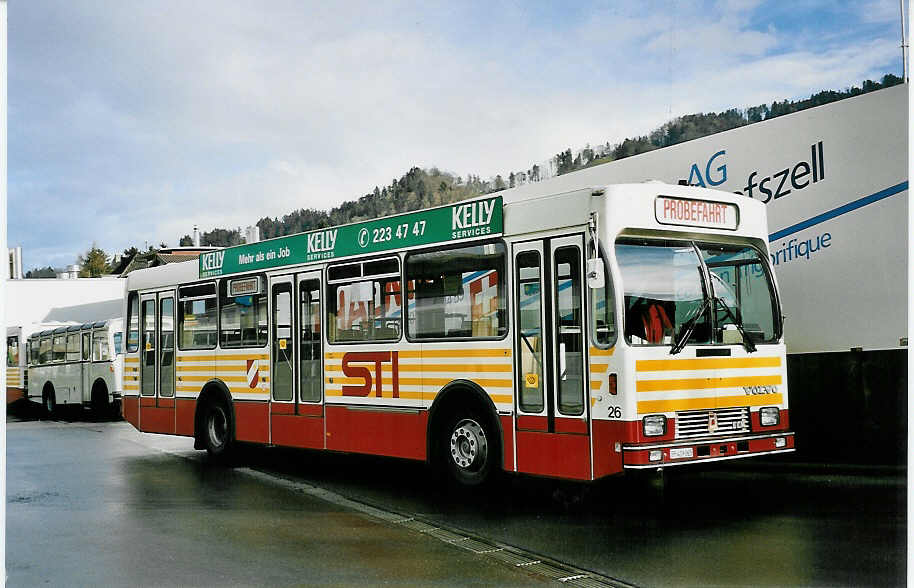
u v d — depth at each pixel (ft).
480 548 24.66
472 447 31.17
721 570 21.71
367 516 29.63
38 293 131.34
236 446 43.32
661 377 26.53
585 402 27.14
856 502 29.76
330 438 36.96
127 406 50.31
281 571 22.48
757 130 38.06
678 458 26.16
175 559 23.93
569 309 27.84
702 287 28.12
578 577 21.47
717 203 29.12
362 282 35.78
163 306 47.78
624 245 26.99
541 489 33.71
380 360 34.68
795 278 36.73
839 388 34.99
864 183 34.47
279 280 39.99
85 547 25.53
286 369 39.42
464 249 31.53
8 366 96.94
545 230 28.60
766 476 34.81
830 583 20.47
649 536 25.57
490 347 30.32
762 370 28.78
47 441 58.44
